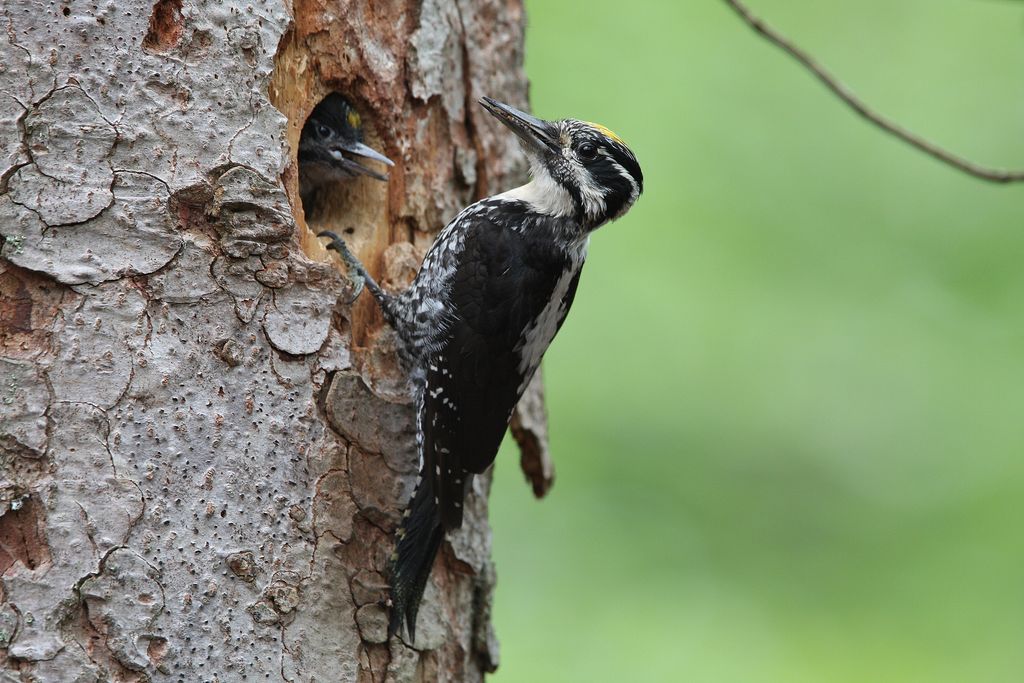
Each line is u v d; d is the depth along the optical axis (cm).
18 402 742
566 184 1038
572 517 1491
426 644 884
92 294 763
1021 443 1489
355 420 851
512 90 1085
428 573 863
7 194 755
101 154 775
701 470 1494
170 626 753
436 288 962
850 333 1521
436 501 881
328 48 916
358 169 959
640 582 1455
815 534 1470
